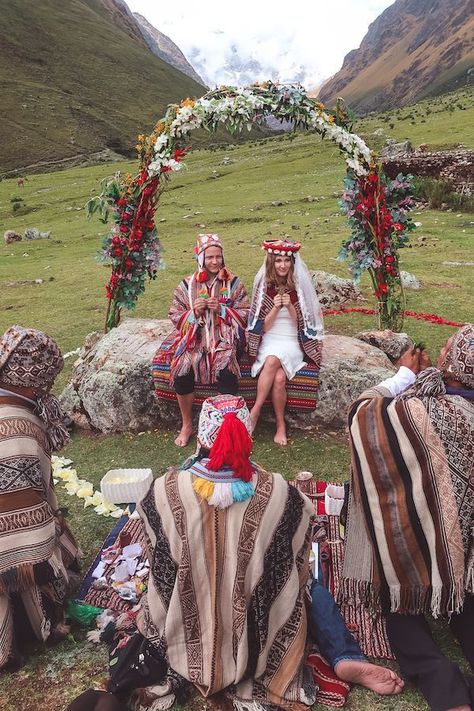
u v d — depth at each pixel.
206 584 2.85
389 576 3.00
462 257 13.13
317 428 5.70
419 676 2.93
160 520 2.87
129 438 5.75
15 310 11.02
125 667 2.93
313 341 5.54
